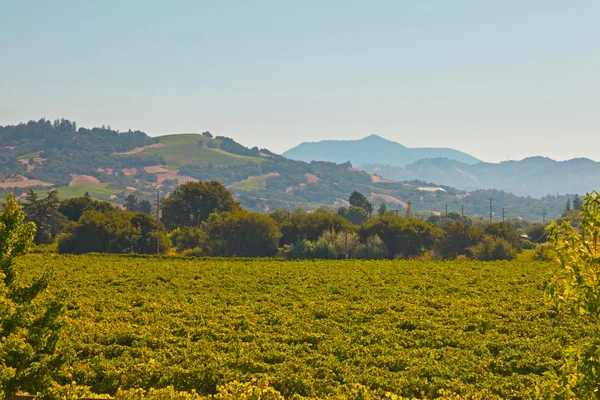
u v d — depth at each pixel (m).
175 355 25.48
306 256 95.12
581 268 8.95
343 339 28.84
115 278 53.72
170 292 46.12
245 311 37.00
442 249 97.44
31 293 15.11
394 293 45.25
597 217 9.06
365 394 19.55
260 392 16.70
